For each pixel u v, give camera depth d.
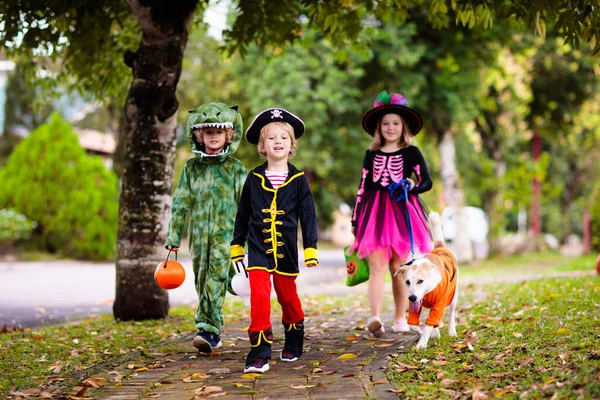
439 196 32.31
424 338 5.53
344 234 53.72
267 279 5.17
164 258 8.16
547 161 23.48
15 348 6.25
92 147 34.19
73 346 6.31
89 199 21.47
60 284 13.98
